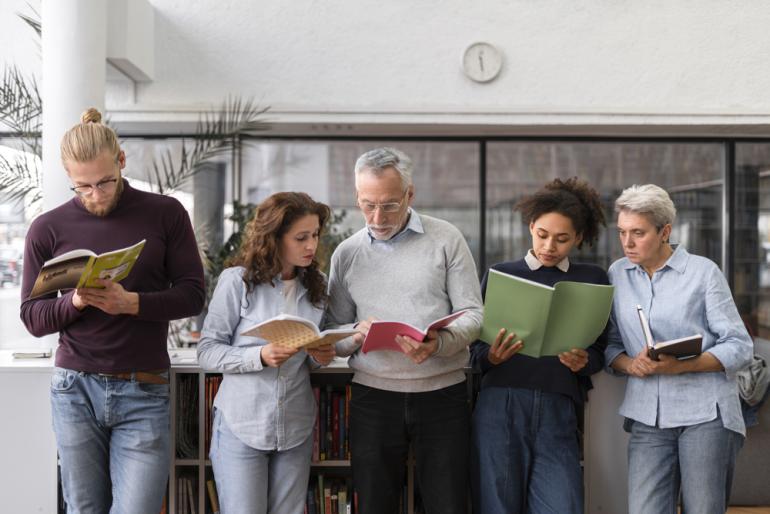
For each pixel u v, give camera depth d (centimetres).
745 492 322
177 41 453
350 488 255
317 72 457
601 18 458
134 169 506
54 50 334
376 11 455
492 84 460
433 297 202
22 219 471
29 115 398
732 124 462
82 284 166
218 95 455
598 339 222
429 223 207
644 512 206
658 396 205
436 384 200
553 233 206
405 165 194
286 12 454
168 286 201
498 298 197
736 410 202
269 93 457
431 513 204
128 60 398
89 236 189
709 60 461
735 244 521
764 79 462
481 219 518
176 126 474
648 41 459
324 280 204
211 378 235
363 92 458
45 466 229
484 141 515
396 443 202
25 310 187
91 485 192
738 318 202
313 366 210
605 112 459
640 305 210
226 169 509
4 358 243
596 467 233
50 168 327
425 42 457
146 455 190
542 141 516
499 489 206
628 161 517
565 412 209
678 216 521
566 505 205
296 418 198
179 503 238
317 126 473
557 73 459
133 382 189
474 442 212
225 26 453
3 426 228
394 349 191
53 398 190
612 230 518
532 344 199
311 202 196
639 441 211
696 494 200
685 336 203
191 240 202
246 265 195
